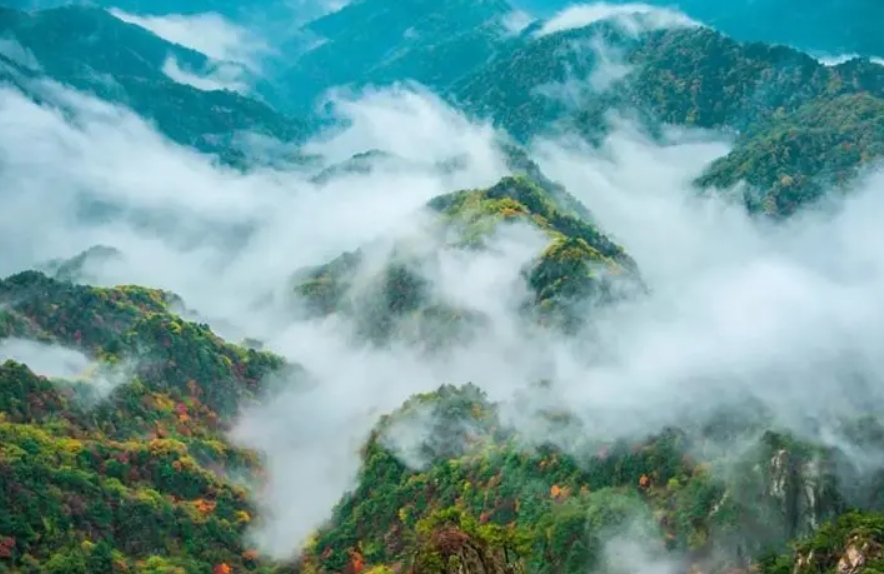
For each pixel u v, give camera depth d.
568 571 109.25
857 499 99.19
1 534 125.31
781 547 98.25
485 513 128.25
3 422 146.88
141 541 139.75
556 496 123.88
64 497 136.75
